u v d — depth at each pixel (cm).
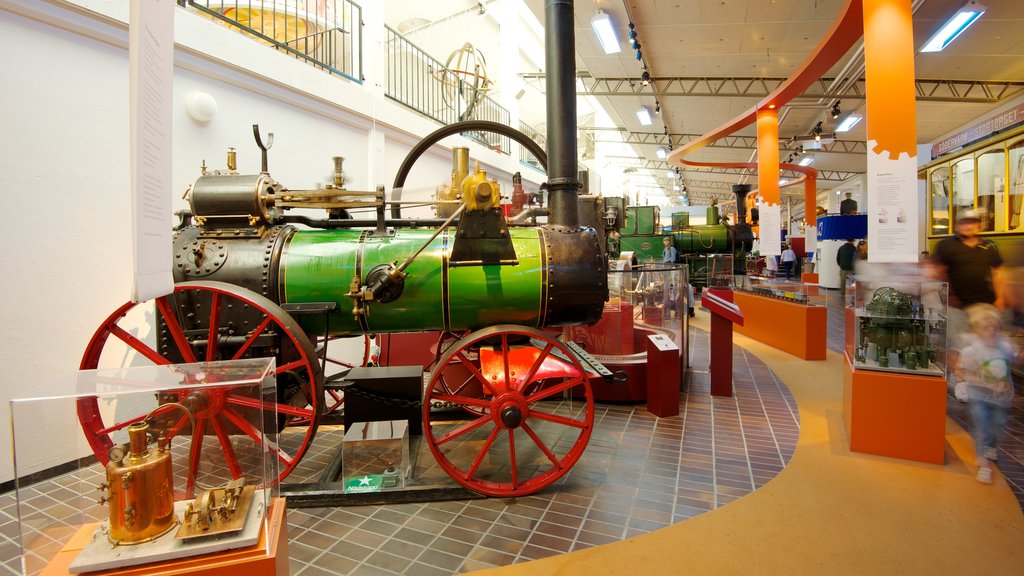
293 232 361
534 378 339
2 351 320
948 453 382
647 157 2484
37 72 334
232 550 162
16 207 325
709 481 340
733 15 923
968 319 370
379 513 304
